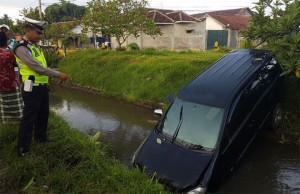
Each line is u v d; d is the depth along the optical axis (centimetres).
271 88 646
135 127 861
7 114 533
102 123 905
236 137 525
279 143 686
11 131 505
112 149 710
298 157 625
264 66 645
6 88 515
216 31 2792
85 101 1183
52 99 1233
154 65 1223
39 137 479
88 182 404
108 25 1819
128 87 1192
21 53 388
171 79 1078
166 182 465
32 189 379
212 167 467
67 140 504
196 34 2709
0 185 393
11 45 570
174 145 518
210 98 550
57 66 1739
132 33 1836
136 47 1978
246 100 563
